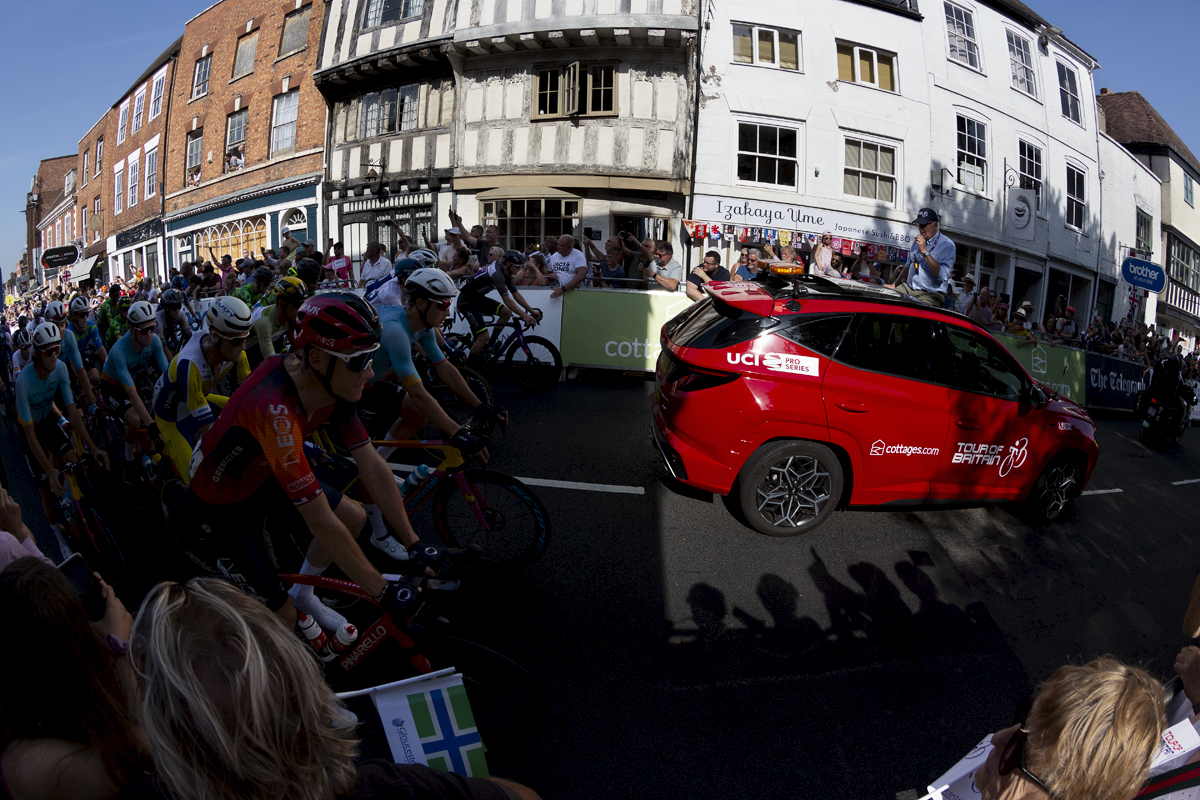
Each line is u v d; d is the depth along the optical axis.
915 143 15.14
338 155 16.61
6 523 2.28
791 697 3.04
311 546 2.58
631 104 13.46
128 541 4.11
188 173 21.84
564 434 6.29
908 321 4.45
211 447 2.35
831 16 14.13
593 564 4.01
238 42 19.42
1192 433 11.57
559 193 13.85
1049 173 18.34
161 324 6.22
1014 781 1.37
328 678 2.78
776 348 4.26
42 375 4.29
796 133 14.05
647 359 8.55
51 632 1.29
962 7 16.19
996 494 4.92
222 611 1.02
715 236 13.76
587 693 2.95
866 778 2.61
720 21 13.47
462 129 14.51
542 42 13.39
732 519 4.71
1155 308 24.41
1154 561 4.93
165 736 0.97
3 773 1.27
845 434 4.33
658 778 2.53
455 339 7.23
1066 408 5.10
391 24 15.06
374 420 4.79
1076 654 3.61
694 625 3.51
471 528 3.77
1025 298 18.52
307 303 2.12
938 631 3.67
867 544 4.55
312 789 1.03
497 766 2.52
